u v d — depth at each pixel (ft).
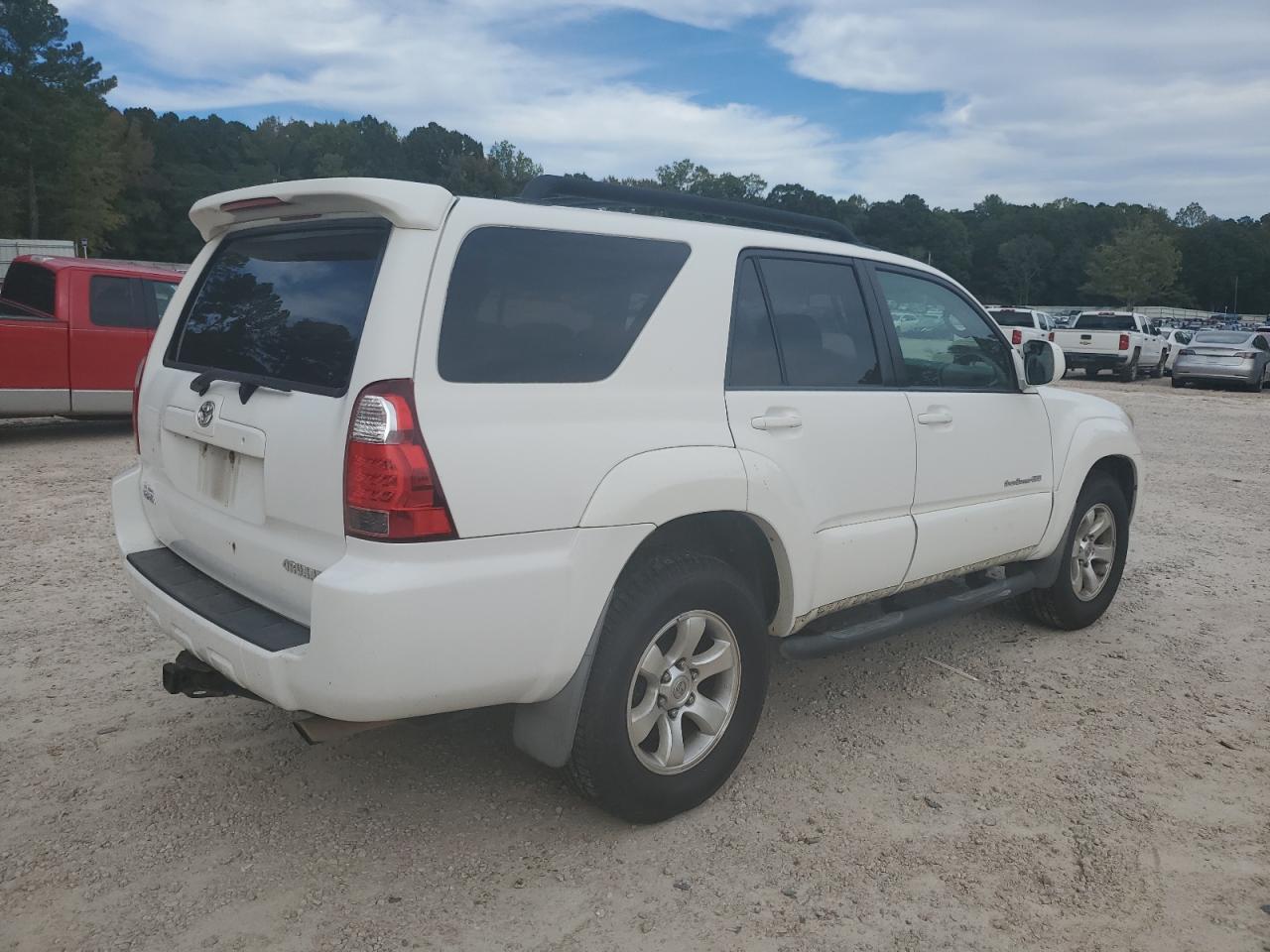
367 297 8.53
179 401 10.66
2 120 240.12
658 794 9.86
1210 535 24.22
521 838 9.89
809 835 10.04
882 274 12.94
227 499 9.83
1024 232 539.70
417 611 8.00
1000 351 14.65
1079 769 11.63
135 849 9.53
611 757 9.36
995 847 9.90
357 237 9.02
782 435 10.80
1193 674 14.79
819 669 14.75
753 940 8.40
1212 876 9.48
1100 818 10.50
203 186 351.87
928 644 15.97
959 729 12.70
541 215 9.32
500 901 8.86
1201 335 75.31
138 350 32.89
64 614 16.07
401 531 7.98
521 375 8.80
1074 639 16.34
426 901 8.83
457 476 8.18
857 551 11.77
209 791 10.62
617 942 8.34
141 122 366.63
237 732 12.03
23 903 8.64
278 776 10.98
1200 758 11.98
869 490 11.89
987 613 17.69
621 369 9.52
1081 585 16.48
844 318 12.17
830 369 11.77
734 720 10.53
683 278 10.23
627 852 9.68
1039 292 526.57
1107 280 406.00
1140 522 25.63
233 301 10.54
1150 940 8.50
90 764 11.16
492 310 8.76
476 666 8.41
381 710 8.13
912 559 12.64
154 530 11.69
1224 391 73.67
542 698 9.08
